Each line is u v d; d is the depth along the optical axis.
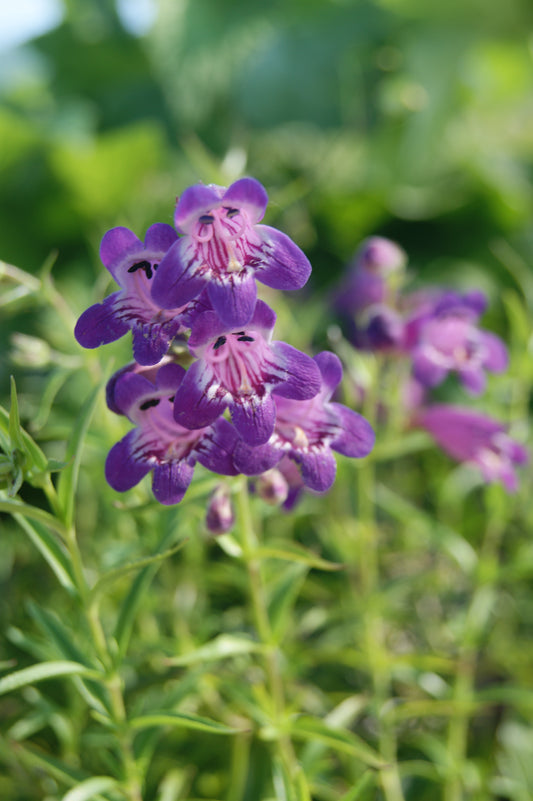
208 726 0.33
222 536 0.36
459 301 0.41
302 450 0.33
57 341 0.45
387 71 0.82
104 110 0.87
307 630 0.43
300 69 0.81
